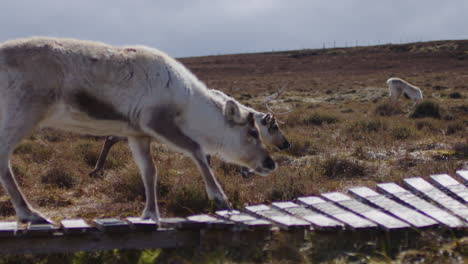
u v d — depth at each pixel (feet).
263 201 22.79
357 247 15.71
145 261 15.53
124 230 15.65
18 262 15.48
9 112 15.99
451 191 20.71
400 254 15.15
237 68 248.73
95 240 15.70
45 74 16.05
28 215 16.21
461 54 233.55
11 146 16.02
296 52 316.81
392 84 81.71
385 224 16.28
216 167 29.50
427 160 30.01
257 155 19.93
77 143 36.52
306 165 30.71
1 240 14.94
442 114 57.77
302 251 15.65
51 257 15.96
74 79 16.31
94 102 16.67
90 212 21.21
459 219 17.10
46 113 16.42
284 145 34.88
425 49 257.34
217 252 15.65
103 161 27.84
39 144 37.55
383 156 32.37
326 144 37.93
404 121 50.29
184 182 23.67
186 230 16.46
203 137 18.90
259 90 130.93
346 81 155.43
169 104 17.46
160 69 17.38
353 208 18.49
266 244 16.05
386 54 262.06
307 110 68.74
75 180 26.45
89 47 16.85
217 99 19.48
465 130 43.11
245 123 19.42
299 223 16.15
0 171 15.98
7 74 15.90
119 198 23.32
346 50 290.97
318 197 20.35
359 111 68.28
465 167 27.55
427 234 16.14
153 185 18.40
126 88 16.87
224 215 17.26
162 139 17.60
